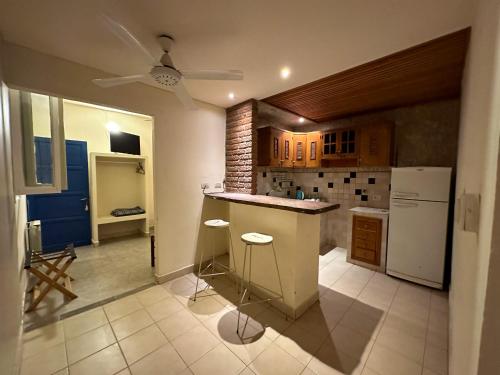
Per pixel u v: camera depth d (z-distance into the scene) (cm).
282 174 427
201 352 165
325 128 405
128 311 213
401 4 129
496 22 62
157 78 161
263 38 164
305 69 210
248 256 247
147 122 475
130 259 342
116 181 452
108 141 430
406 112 315
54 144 206
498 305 46
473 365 59
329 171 401
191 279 278
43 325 193
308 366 154
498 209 45
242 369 152
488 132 62
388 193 337
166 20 144
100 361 158
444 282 259
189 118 287
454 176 278
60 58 192
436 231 252
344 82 239
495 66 59
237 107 311
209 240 320
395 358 161
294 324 196
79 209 396
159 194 263
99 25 150
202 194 306
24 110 203
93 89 211
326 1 127
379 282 271
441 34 157
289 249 205
